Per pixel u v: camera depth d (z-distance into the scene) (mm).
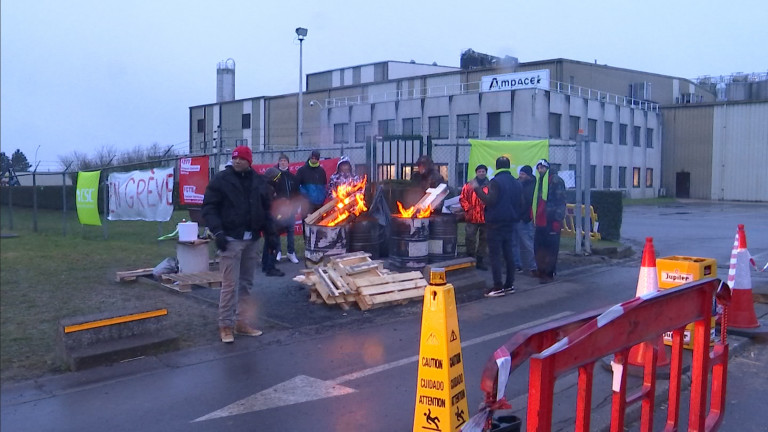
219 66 62438
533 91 38406
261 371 6215
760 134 47000
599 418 4969
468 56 50406
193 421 5078
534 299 9375
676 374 4246
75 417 5152
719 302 4711
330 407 5348
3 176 32375
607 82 48594
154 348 6688
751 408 5410
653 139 50531
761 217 28094
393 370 6230
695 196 50188
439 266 9625
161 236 16516
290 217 11438
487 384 2889
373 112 46719
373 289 8602
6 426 4969
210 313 8344
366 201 12656
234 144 59875
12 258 13344
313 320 8039
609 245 14602
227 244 7012
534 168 12000
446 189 11047
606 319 3277
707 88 65438
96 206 16953
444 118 42594
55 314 8406
